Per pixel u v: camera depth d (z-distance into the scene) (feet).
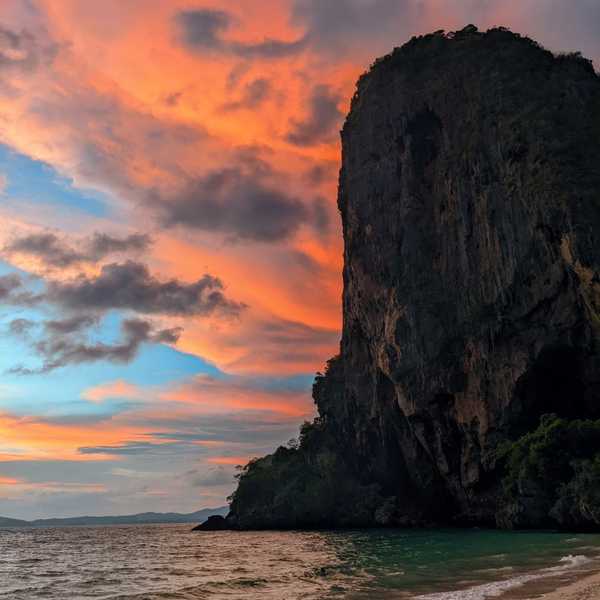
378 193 374.02
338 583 97.19
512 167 278.67
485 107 315.17
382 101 389.19
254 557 169.37
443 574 97.91
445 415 298.56
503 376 265.34
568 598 65.51
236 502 455.63
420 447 332.60
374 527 350.02
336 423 423.23
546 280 252.01
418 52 390.63
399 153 367.86
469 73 341.00
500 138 290.97
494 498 271.08
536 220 255.09
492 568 101.14
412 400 306.55
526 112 292.61
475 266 295.89
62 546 309.22
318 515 382.83
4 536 508.53
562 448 207.92
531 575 88.43
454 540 181.98
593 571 86.69
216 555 189.88
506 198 276.41
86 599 93.81
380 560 130.93
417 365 306.76
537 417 260.42
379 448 378.53
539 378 257.34
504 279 271.49
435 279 323.98
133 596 94.99
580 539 152.25
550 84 314.76
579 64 343.05
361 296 382.83
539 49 352.08
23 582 128.16
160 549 242.17
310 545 209.36
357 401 394.52
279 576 113.50
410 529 304.91
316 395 455.22
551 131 275.39
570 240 233.55
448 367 293.64
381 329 355.36
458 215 312.91
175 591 99.04
